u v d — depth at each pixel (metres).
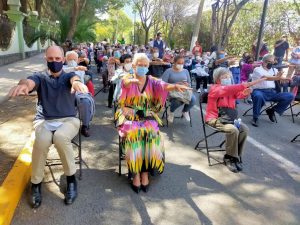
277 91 7.23
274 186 4.09
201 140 5.21
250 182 4.16
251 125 6.93
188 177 4.19
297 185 4.15
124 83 3.92
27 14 18.86
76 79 3.52
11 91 3.10
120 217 3.25
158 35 14.41
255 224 3.26
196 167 4.52
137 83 3.85
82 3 20.00
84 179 3.97
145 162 3.76
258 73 6.95
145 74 3.95
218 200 3.67
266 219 3.36
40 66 13.32
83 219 3.18
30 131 5.10
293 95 6.91
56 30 22.14
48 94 3.60
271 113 7.25
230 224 3.24
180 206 3.50
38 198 3.35
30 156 4.04
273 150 5.39
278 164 4.80
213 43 19.59
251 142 5.75
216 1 19.09
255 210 3.51
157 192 3.77
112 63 8.33
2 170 3.76
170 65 9.91
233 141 4.44
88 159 4.57
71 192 3.48
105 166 4.38
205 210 3.45
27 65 13.53
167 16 37.38
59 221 3.13
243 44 25.30
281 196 3.85
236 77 10.41
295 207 3.62
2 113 6.07
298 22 24.73
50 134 3.40
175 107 6.47
